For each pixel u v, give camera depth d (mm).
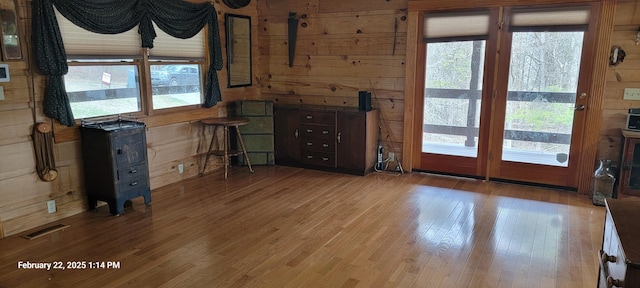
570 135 4324
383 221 3596
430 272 2738
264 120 5387
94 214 3781
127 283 2602
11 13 3203
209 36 4977
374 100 5234
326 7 5316
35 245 3152
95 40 3781
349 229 3428
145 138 3893
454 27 4617
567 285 2578
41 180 3512
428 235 3307
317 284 2592
